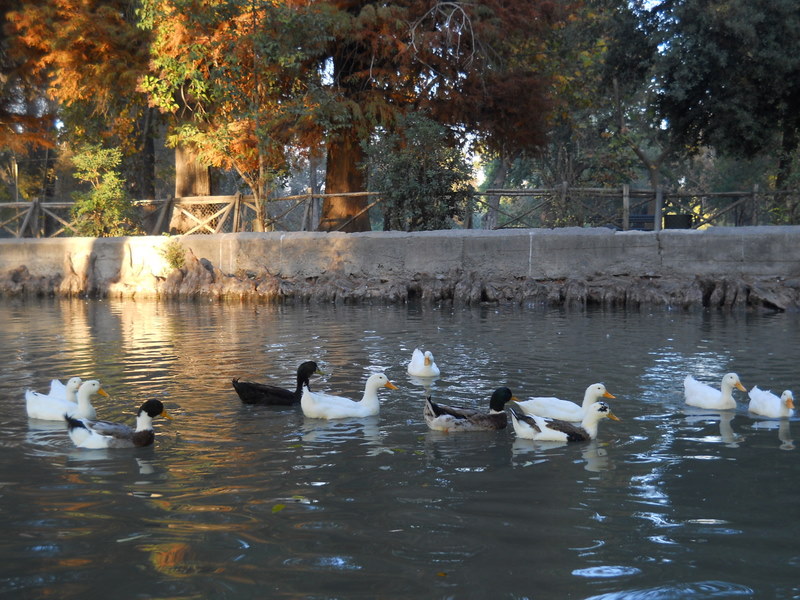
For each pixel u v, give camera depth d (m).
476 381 11.54
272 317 20.08
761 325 17.92
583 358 13.38
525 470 7.43
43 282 27.41
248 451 8.07
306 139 27.91
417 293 24.72
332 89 28.34
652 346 14.72
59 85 33.34
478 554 5.42
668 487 6.90
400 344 15.12
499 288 23.86
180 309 22.33
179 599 4.77
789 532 5.83
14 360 13.41
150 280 26.36
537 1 29.31
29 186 48.00
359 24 27.05
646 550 5.49
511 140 30.75
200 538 5.72
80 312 21.55
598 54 35.94
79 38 28.52
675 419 9.43
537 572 5.13
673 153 38.06
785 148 32.69
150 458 7.82
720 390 10.81
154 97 27.08
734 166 50.84
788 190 29.08
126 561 5.32
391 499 6.58
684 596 4.79
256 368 12.62
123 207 30.05
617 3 35.16
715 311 21.27
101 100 30.84
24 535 5.79
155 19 26.39
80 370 12.47
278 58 25.72
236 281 25.28
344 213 29.86
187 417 9.53
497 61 30.28
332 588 4.89
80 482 7.05
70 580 5.04
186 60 26.05
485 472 7.37
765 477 7.18
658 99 32.12
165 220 31.44
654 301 22.47
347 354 13.98
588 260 24.09
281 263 25.83
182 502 6.50
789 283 22.20
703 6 30.08
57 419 9.34
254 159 28.33
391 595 4.80
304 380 10.48
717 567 5.21
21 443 8.39
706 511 6.29
